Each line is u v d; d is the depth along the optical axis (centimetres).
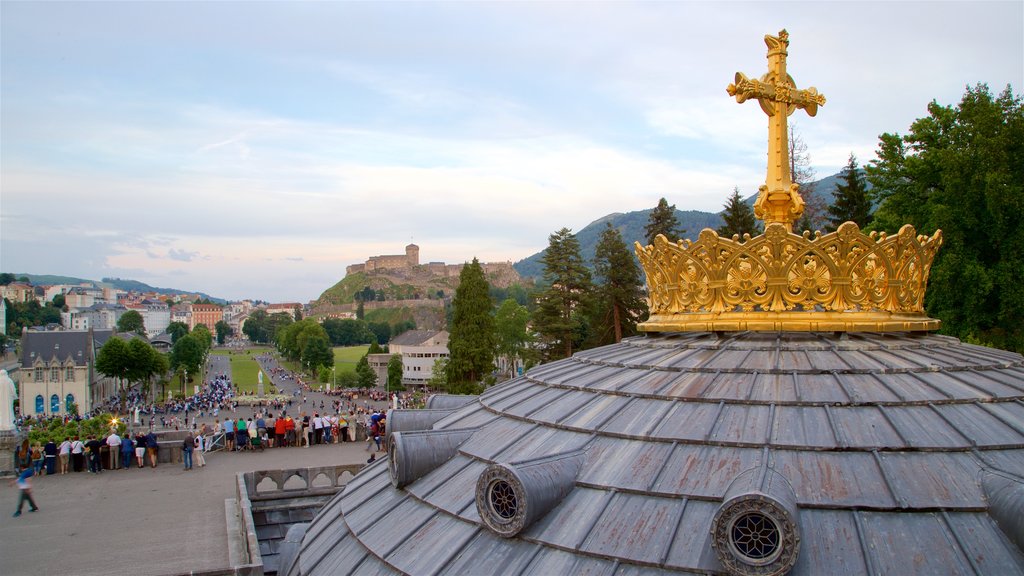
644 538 922
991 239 3638
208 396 15325
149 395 16750
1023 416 1020
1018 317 3628
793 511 827
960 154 3678
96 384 17162
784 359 1152
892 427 984
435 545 1081
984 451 954
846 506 886
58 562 2664
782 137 1335
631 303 6925
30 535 2980
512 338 12525
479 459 1226
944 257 3675
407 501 1252
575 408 1227
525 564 966
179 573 2302
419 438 1295
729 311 1251
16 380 17912
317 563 1257
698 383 1143
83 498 3538
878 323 1192
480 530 1064
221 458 4409
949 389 1062
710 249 1257
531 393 1402
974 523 866
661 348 1340
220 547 2822
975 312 3650
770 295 1224
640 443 1067
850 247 1193
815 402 1034
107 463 4203
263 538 3316
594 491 1026
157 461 4322
